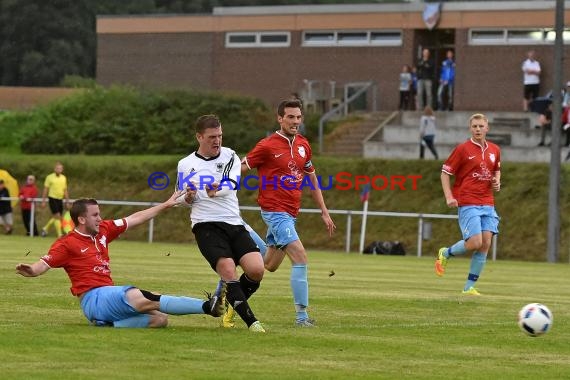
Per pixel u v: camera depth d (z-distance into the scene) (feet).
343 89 373.61
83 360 64.75
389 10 375.25
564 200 255.70
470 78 362.74
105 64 416.87
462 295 119.75
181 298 77.71
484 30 362.12
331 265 182.29
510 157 297.94
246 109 339.16
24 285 115.34
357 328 85.20
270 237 89.15
